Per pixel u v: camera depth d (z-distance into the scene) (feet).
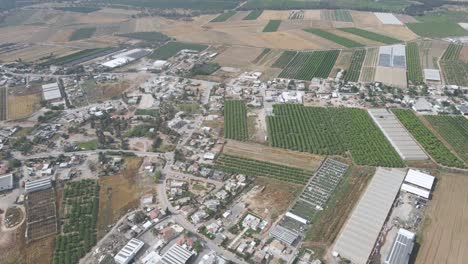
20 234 360.28
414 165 445.37
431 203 385.50
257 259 328.08
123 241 350.43
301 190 411.34
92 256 336.49
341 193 404.16
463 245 335.67
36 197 409.49
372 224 355.36
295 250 335.67
